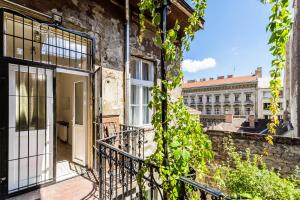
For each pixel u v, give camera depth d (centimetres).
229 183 514
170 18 589
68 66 420
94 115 449
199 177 204
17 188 331
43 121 369
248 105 4097
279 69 204
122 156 267
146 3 200
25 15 329
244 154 727
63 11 392
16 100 337
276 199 463
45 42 397
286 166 638
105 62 477
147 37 614
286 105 1892
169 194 188
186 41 210
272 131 229
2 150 308
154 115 204
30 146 351
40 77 368
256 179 505
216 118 4403
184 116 204
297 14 1205
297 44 1211
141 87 618
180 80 201
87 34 433
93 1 450
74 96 488
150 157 207
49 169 373
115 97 500
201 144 205
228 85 4331
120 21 521
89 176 415
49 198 323
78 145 475
